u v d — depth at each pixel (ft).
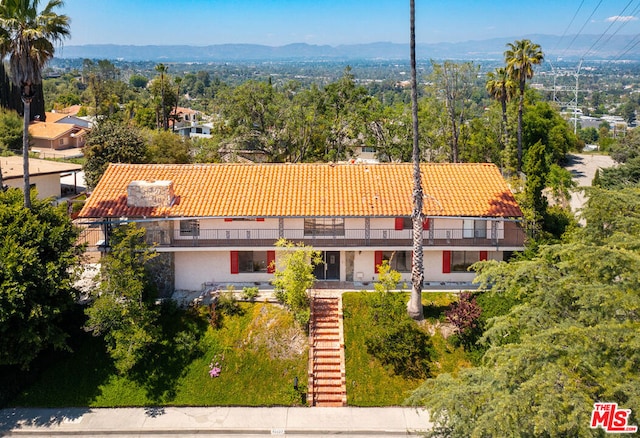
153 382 96.32
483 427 57.16
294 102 195.21
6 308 86.69
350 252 115.44
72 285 101.96
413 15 97.40
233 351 99.81
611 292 61.52
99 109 334.85
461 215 109.91
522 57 180.96
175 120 336.08
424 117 191.11
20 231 94.02
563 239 117.91
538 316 70.59
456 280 115.55
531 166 128.57
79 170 183.42
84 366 98.94
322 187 118.42
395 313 102.32
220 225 113.19
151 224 110.83
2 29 101.96
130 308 96.27
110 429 87.61
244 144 191.11
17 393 95.09
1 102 262.88
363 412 91.30
